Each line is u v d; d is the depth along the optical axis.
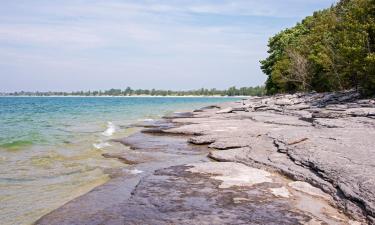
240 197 8.37
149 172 11.62
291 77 56.44
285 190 8.91
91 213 7.61
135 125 31.11
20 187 10.48
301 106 32.72
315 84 51.78
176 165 11.88
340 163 10.07
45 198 9.37
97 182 10.92
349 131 15.66
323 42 44.91
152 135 21.98
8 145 18.64
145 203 8.05
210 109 50.47
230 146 15.57
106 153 16.05
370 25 32.12
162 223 6.88
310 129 17.70
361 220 7.06
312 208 7.68
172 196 8.50
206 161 13.26
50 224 7.11
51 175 11.98
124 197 8.74
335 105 28.72
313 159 10.79
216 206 7.77
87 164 13.73
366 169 9.30
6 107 75.19
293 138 14.32
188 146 17.22
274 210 7.52
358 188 8.10
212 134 19.08
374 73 30.20
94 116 46.25
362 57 31.67
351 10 37.09
